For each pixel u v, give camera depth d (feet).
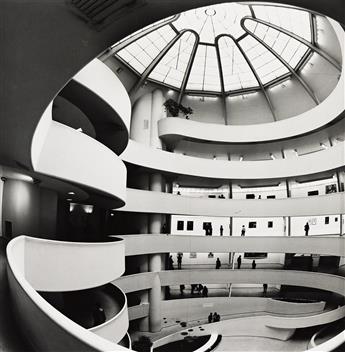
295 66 94.43
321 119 86.28
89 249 40.34
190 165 97.35
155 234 92.53
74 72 17.97
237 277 99.60
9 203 52.80
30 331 17.66
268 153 110.11
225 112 109.70
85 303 57.82
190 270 98.63
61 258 35.81
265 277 98.53
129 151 84.69
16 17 14.40
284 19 80.84
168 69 97.60
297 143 100.73
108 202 63.00
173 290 110.32
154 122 98.84
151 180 96.78
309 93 94.73
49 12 13.99
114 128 53.67
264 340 86.63
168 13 14.25
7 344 17.35
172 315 95.91
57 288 35.06
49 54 16.81
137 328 91.71
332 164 84.89
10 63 17.88
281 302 93.91
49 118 34.40
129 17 14.30
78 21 14.40
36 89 20.21
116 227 101.65
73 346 12.14
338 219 95.81
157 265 94.94
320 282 88.33
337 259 99.60
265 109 107.55
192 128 97.71
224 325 89.51
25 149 29.94
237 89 106.01
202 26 87.45
